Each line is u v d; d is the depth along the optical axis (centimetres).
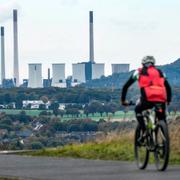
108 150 2827
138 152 2144
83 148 3005
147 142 2070
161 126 1992
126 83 2088
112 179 1856
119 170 2111
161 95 2028
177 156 2498
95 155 2766
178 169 2078
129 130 3328
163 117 2036
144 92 2041
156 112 2030
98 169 2167
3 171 2184
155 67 2077
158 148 2020
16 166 2369
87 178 1898
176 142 2827
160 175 1916
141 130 2119
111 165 2306
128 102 2112
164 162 2000
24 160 2644
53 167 2288
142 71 2064
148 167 2181
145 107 2058
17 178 1959
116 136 3291
